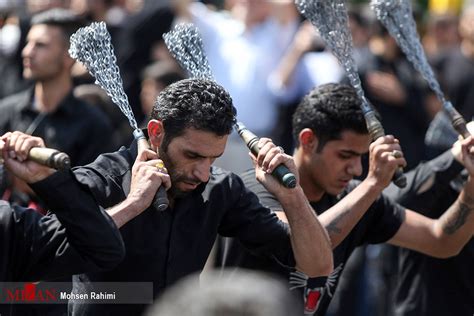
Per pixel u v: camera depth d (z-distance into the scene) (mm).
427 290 11953
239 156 15812
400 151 9906
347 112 10180
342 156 10266
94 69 9133
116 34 18797
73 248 8086
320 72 17844
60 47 14102
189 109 8602
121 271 8828
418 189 11578
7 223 8180
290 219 9242
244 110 17891
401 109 17422
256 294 5016
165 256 8852
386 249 14555
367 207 9945
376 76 17359
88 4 19375
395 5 10891
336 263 10500
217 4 21156
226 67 18031
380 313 14836
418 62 10844
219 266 10352
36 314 9289
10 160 7789
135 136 8883
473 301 11914
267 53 18016
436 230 10844
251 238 9453
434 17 20578
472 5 22734
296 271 10055
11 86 17469
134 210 8359
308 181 10477
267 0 18109
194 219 9000
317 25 10352
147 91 16938
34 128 14133
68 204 7930
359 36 17734
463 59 18719
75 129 14133
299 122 10445
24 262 8273
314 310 10266
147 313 8742
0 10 18141
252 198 9461
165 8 18438
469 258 11742
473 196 10586
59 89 14188
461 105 18516
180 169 8695
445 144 14039
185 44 9727
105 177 8758
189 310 5016
